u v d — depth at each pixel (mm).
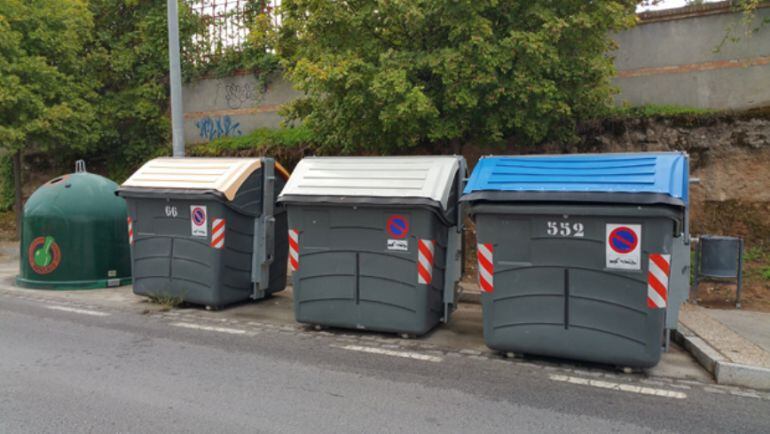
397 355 5980
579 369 5531
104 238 9539
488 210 5598
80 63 14359
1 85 12188
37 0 13445
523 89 8273
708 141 9719
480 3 8047
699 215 9703
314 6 8758
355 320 6668
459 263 7113
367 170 6785
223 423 4254
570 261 5395
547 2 8375
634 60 10422
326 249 6742
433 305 6633
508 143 10672
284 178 8727
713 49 9922
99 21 15398
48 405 4586
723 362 5242
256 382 5141
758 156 9438
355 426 4211
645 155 5578
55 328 7039
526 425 4246
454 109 8742
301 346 6305
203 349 6172
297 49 9766
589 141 10352
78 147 14242
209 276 7801
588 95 8781
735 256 7582
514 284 5617
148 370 5461
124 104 15008
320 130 9836
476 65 8211
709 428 4223
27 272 9523
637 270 5152
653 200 4977
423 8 8227
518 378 5281
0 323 7285
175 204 7938
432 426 4223
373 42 8867
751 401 4758
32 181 17500
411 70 8562
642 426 4246
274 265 8672
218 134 14648
